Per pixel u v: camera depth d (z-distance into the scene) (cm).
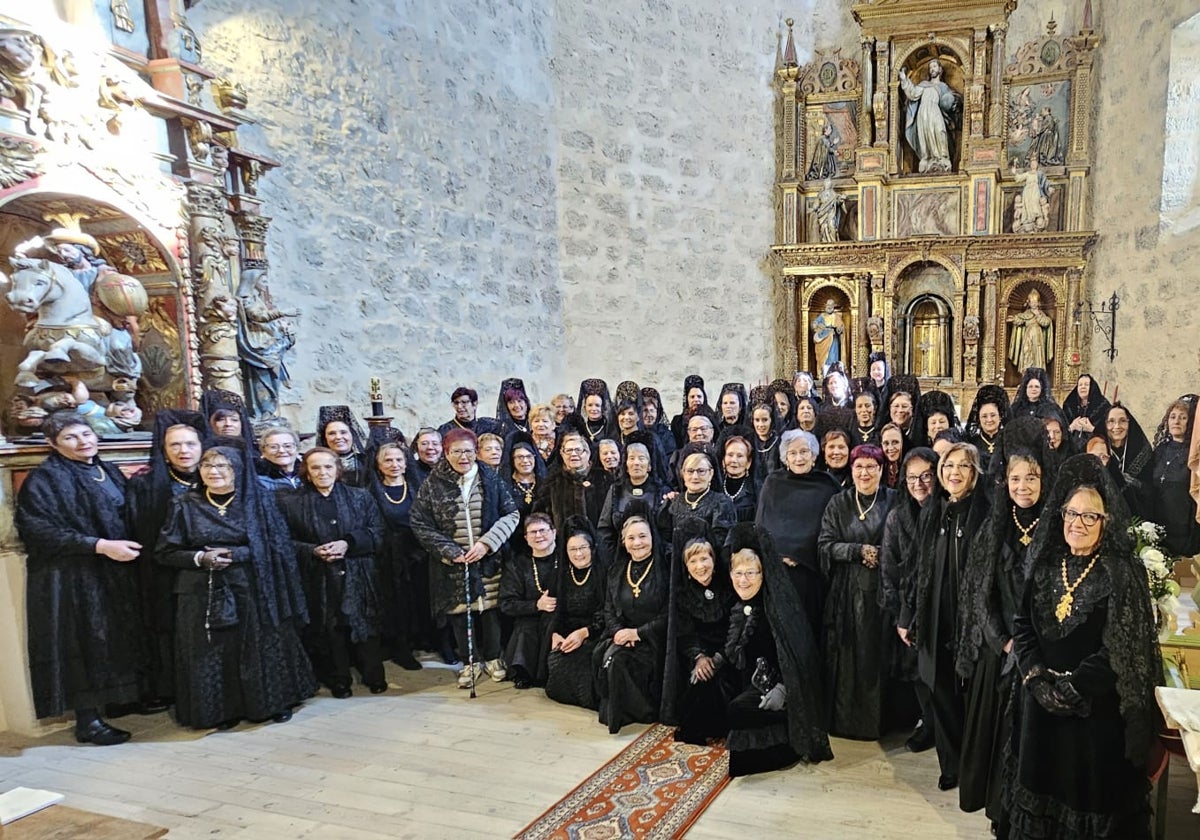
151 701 411
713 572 362
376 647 438
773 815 293
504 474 535
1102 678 227
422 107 714
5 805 261
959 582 304
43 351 414
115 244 471
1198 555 491
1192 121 747
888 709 363
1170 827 274
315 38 613
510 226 826
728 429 466
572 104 893
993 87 921
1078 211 905
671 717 362
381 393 662
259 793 318
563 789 316
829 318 972
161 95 451
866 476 364
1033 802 242
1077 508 233
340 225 636
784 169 985
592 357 927
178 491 404
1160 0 783
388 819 295
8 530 370
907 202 959
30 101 393
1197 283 731
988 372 928
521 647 439
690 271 969
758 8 986
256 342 524
